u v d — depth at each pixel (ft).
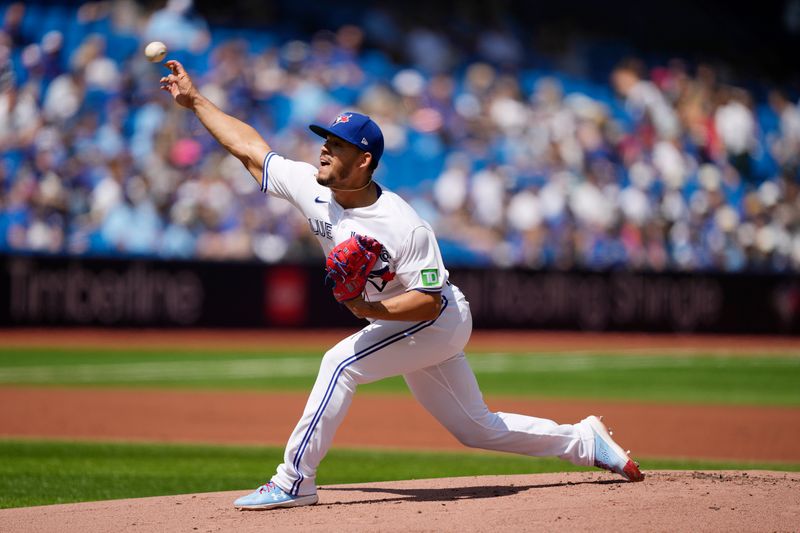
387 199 55.26
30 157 248.93
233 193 259.19
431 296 54.39
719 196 312.91
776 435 123.03
